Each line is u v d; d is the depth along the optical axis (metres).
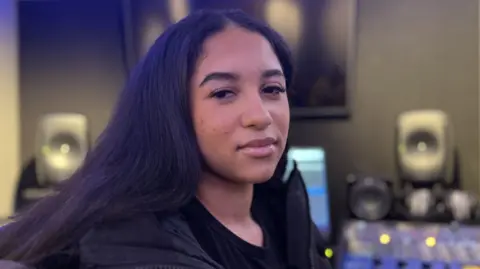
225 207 0.75
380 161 2.29
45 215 0.73
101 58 2.45
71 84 2.48
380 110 2.28
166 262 0.62
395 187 2.26
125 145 0.70
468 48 2.22
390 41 2.27
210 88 0.68
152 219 0.65
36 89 2.49
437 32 2.24
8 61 2.47
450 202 2.02
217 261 0.71
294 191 0.85
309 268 0.83
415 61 2.26
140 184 0.67
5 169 2.49
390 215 2.07
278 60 0.75
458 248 1.71
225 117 0.67
